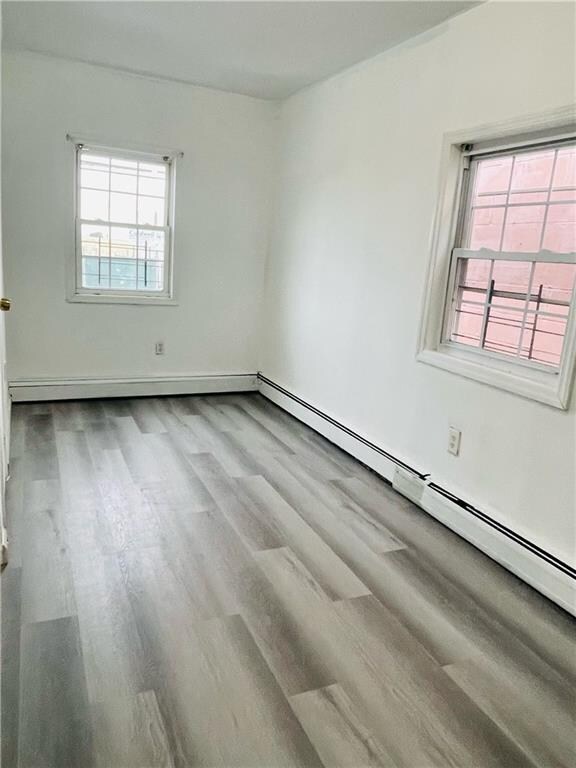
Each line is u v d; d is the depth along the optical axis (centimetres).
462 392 268
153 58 373
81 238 428
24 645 171
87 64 394
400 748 145
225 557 231
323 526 265
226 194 463
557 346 231
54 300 421
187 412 434
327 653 178
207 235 464
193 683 161
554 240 231
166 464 325
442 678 171
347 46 319
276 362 478
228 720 150
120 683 159
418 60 292
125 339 452
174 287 460
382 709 157
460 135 264
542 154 236
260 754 140
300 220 428
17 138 387
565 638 196
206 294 475
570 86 211
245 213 474
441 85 276
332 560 235
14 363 419
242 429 402
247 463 337
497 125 243
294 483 313
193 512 268
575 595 207
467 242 279
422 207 293
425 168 289
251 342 501
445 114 274
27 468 304
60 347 432
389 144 318
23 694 153
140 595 201
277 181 468
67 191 409
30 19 315
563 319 227
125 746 139
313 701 158
